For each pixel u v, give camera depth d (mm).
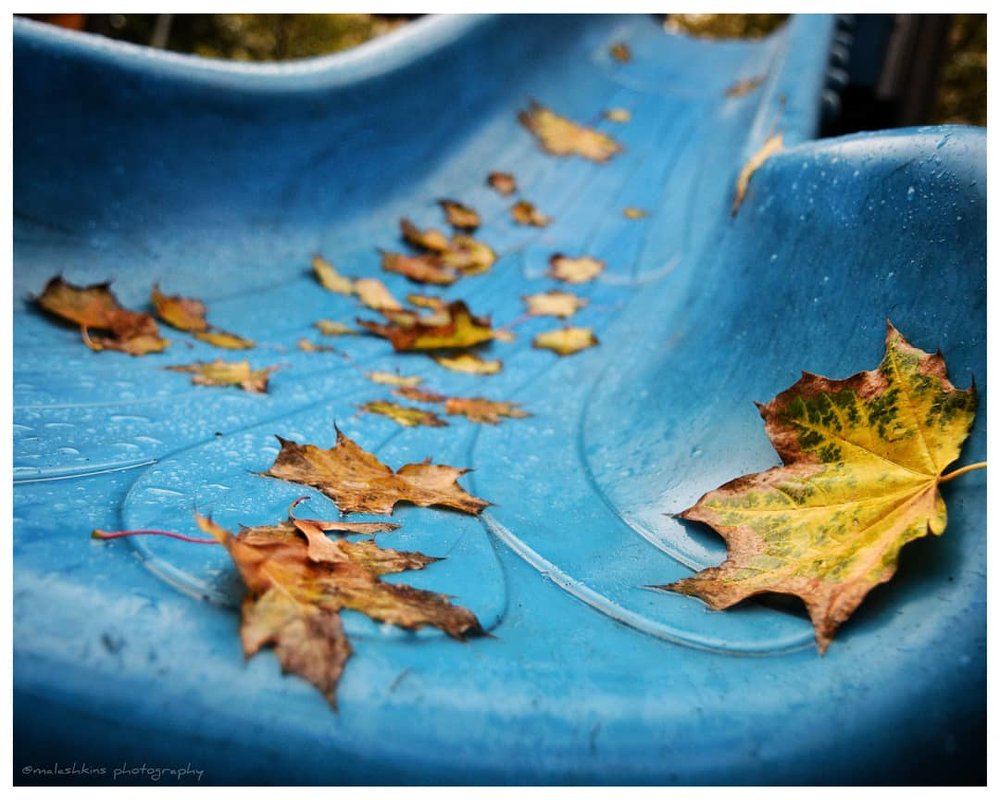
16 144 1150
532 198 1428
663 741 729
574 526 917
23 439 917
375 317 1194
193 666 717
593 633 833
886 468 854
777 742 735
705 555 888
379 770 695
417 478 936
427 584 844
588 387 1097
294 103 1308
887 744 739
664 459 970
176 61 1240
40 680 691
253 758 691
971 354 861
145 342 1075
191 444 944
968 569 823
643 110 1669
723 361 1018
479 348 1157
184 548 836
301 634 751
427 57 1457
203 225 1228
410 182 1389
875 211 942
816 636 816
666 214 1392
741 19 3861
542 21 1716
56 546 824
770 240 1048
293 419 999
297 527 861
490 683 755
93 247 1167
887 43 1915
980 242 875
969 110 2869
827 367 930
